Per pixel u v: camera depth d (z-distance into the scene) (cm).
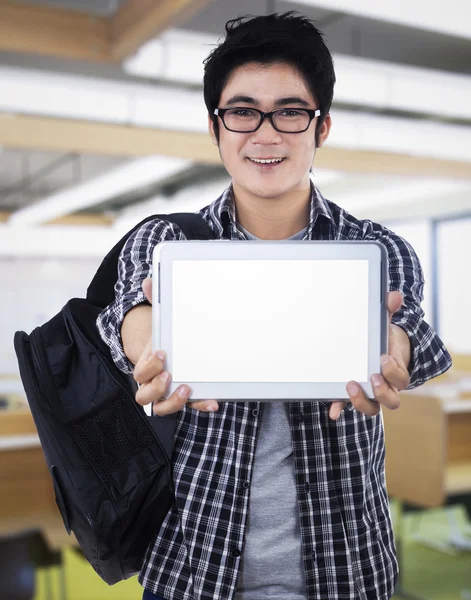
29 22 268
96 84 298
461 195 791
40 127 357
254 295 71
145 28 254
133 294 81
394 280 90
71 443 92
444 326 833
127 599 340
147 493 92
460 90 329
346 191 835
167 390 70
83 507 90
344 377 70
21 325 1207
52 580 366
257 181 88
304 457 91
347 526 91
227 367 70
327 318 70
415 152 395
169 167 472
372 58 485
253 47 85
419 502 339
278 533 91
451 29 258
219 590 89
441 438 326
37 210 750
